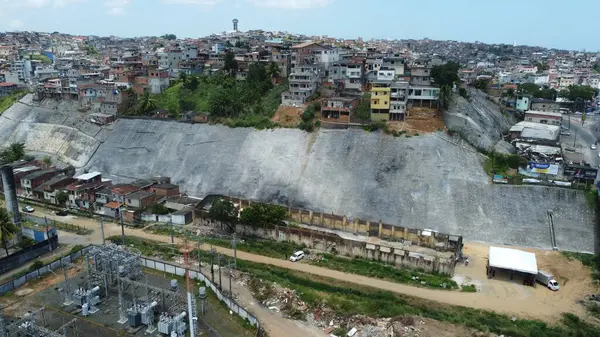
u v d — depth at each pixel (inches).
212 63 7111.2
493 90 6451.8
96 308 2511.1
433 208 3668.8
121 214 3373.5
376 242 3393.2
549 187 3668.8
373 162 4124.0
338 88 5457.7
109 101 5644.7
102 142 5182.1
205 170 4507.9
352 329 2271.2
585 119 6688.0
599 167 4001.0
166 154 4832.7
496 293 2755.9
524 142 4731.8
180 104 5585.6
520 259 2950.3
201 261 3080.7
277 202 4001.0
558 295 2746.1
